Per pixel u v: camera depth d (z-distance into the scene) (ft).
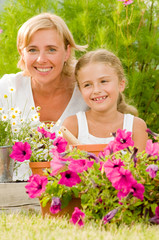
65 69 10.78
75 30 14.82
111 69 9.22
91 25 14.90
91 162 6.01
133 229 5.68
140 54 15.05
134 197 6.01
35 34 9.60
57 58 9.78
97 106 9.15
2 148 8.10
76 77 9.70
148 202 6.19
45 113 11.09
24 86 11.05
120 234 5.50
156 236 5.31
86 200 6.28
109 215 5.77
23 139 8.64
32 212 7.76
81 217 5.90
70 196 6.52
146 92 14.82
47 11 15.46
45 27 9.59
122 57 14.87
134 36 14.79
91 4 14.74
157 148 6.31
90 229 5.73
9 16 15.06
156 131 15.20
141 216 6.25
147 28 15.06
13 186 7.87
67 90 10.93
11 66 14.82
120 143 6.39
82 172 6.26
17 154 7.38
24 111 10.91
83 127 9.49
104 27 14.02
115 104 9.43
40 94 10.87
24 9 15.21
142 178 6.12
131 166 6.08
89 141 9.37
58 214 6.71
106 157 6.35
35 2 15.12
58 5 16.06
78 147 7.47
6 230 5.89
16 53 15.12
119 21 13.84
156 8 15.02
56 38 9.73
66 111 10.88
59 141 7.00
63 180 6.07
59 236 5.24
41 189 6.33
